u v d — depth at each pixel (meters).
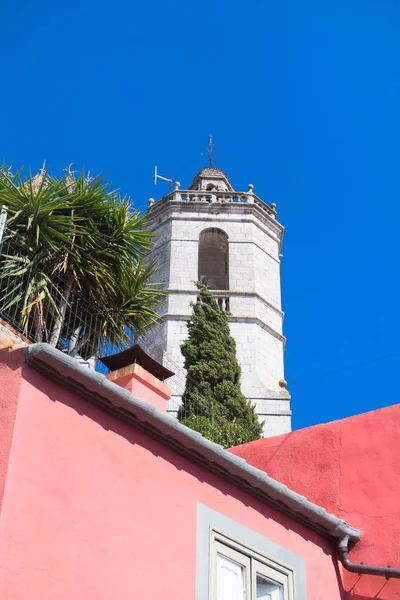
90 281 16.56
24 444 8.22
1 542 7.65
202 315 29.61
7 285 14.79
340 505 12.21
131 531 8.88
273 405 33.84
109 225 17.22
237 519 10.25
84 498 8.55
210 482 10.15
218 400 25.84
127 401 9.16
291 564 10.69
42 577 7.86
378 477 12.15
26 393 8.45
